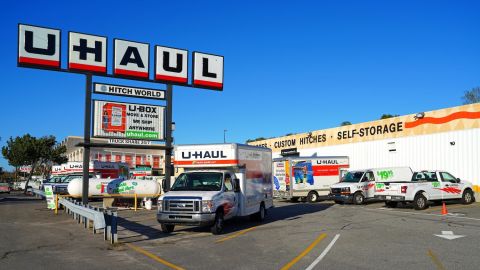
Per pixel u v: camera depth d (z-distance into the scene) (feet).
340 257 32.50
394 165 101.24
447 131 89.35
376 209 75.36
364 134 110.63
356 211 71.61
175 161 53.57
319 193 98.32
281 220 60.34
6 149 196.54
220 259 32.50
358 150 112.27
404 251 34.60
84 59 64.39
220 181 49.39
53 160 202.90
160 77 69.97
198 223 44.32
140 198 85.71
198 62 73.46
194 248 37.68
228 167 52.60
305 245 38.29
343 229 48.49
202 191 47.57
